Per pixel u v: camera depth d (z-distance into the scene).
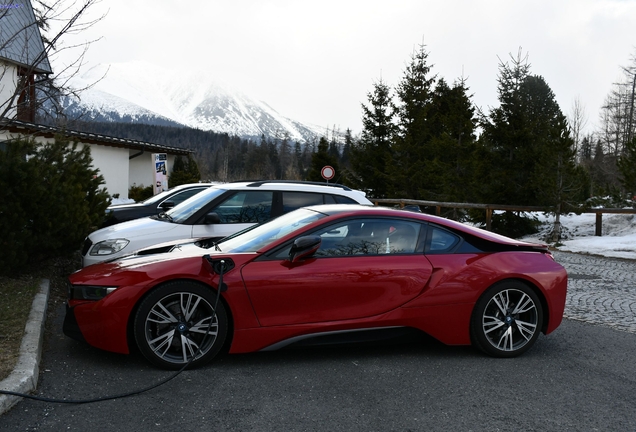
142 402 3.69
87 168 8.75
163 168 17.95
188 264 4.42
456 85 27.94
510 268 4.94
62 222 7.07
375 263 4.70
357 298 4.62
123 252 6.75
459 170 21.73
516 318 5.00
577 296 8.07
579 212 15.92
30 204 6.70
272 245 4.64
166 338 4.30
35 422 3.31
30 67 6.56
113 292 4.26
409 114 27.28
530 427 3.48
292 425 3.40
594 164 40.72
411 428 3.42
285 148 129.25
